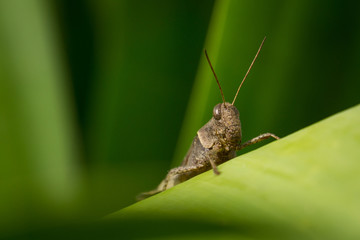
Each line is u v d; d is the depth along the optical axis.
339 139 0.06
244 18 0.12
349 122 0.06
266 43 0.12
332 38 0.12
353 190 0.05
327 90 0.12
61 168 0.12
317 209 0.05
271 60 0.12
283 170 0.06
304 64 0.12
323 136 0.06
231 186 0.06
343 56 0.12
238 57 0.12
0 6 0.12
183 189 0.06
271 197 0.05
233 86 0.12
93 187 0.12
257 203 0.05
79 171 0.12
